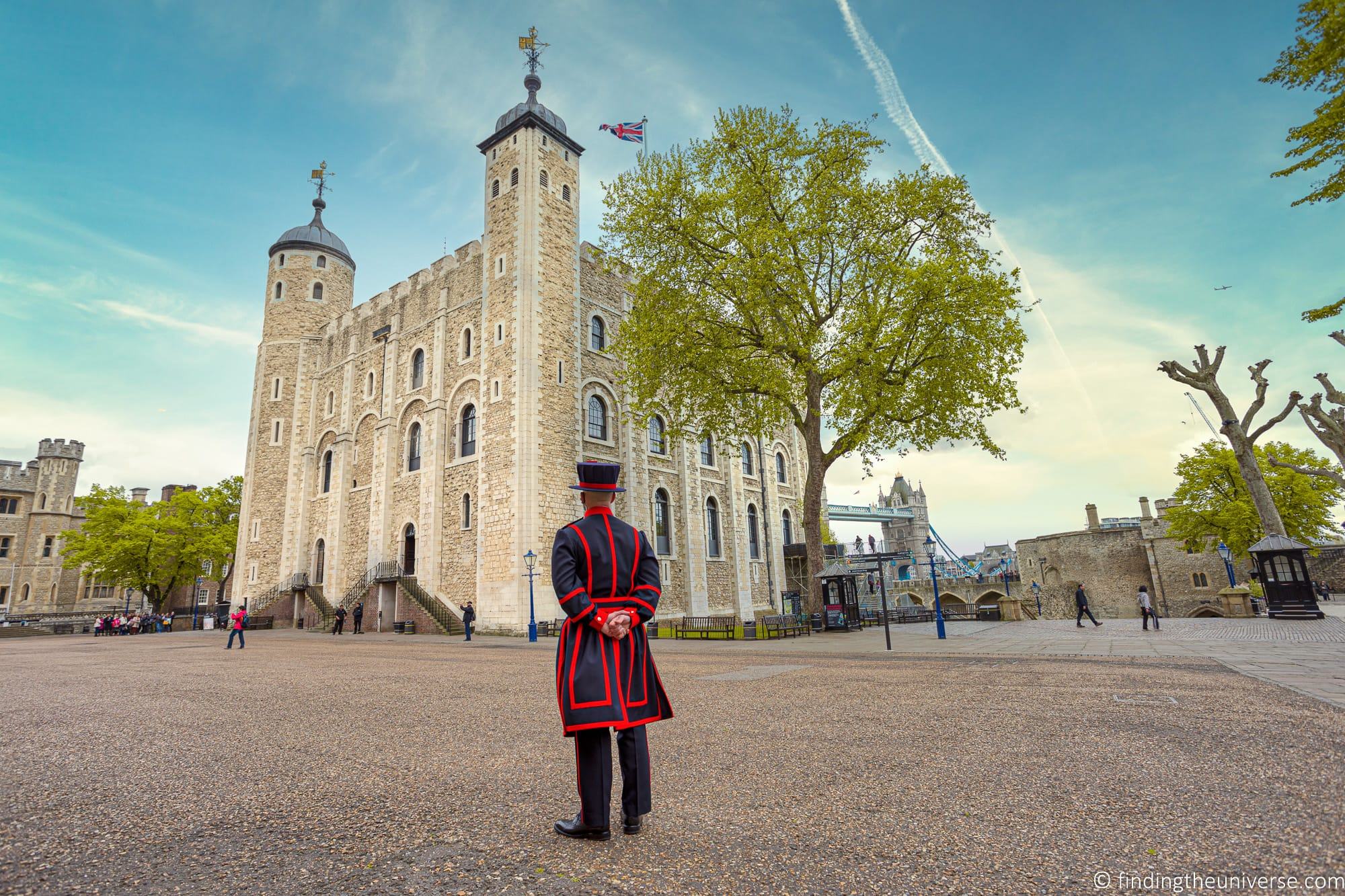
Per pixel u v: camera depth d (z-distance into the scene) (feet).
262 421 131.75
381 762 15.40
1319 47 33.12
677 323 70.13
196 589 162.61
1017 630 63.00
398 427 109.29
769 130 70.49
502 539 86.43
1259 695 20.30
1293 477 111.75
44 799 12.65
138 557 138.31
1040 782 12.06
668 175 72.74
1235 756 13.21
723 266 67.97
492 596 86.12
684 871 8.66
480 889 8.28
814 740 16.56
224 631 116.37
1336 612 77.25
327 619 106.83
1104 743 14.85
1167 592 160.56
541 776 13.84
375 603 102.32
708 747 16.15
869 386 61.87
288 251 137.69
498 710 22.82
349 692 28.37
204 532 146.41
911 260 66.64
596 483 11.40
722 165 72.49
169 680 34.35
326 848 9.82
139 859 9.46
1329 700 18.93
